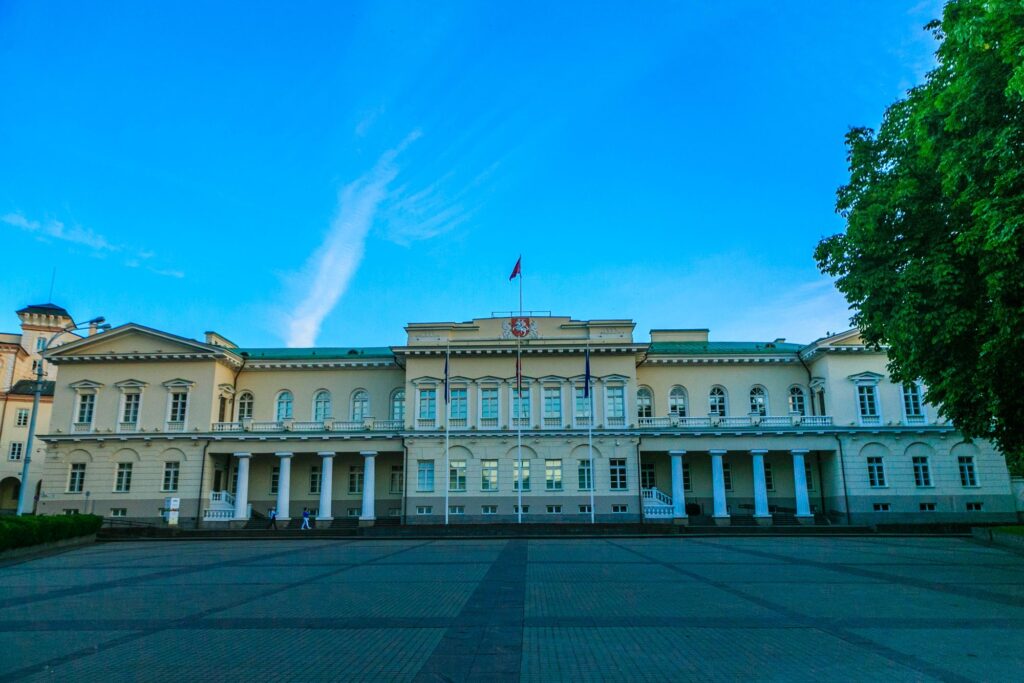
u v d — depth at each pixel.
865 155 26.73
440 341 51.97
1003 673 8.98
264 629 12.20
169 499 45.81
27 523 29.91
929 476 49.50
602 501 48.97
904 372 25.22
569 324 52.19
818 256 27.52
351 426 52.03
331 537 40.31
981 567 21.62
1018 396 21.62
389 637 11.43
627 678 8.91
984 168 18.56
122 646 10.94
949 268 21.50
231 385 55.81
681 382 56.19
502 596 15.80
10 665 9.81
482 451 49.91
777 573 20.02
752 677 8.90
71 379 53.41
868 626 12.08
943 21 21.02
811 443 49.72
